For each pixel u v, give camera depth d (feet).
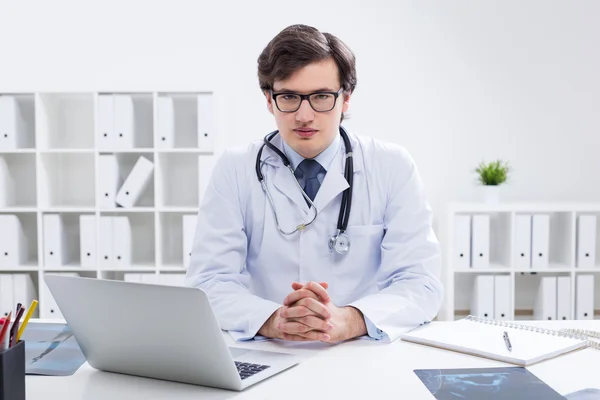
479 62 11.57
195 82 11.41
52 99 10.94
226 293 4.54
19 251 10.65
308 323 3.86
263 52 4.49
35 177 11.37
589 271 10.99
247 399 3.05
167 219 11.40
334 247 4.78
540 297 10.95
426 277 4.63
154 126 10.39
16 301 10.56
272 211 4.91
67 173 11.43
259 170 4.97
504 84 11.60
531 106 11.66
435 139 11.64
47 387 3.26
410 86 11.57
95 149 10.42
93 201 11.47
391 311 4.17
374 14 11.46
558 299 10.77
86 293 3.22
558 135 11.68
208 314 2.94
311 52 4.24
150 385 3.29
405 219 4.85
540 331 4.12
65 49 11.26
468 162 11.68
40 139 10.39
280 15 11.41
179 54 11.35
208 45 11.37
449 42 11.54
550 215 11.76
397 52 11.53
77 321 3.37
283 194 4.91
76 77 11.30
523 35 11.56
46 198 10.66
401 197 4.93
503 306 10.72
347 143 4.99
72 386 3.28
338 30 11.47
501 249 11.38
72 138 11.38
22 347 2.83
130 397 3.11
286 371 3.45
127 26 11.30
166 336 3.14
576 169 11.72
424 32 11.51
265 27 11.39
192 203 11.39
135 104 11.07
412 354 3.74
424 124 11.63
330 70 4.32
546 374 3.36
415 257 4.72
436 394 3.06
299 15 11.43
